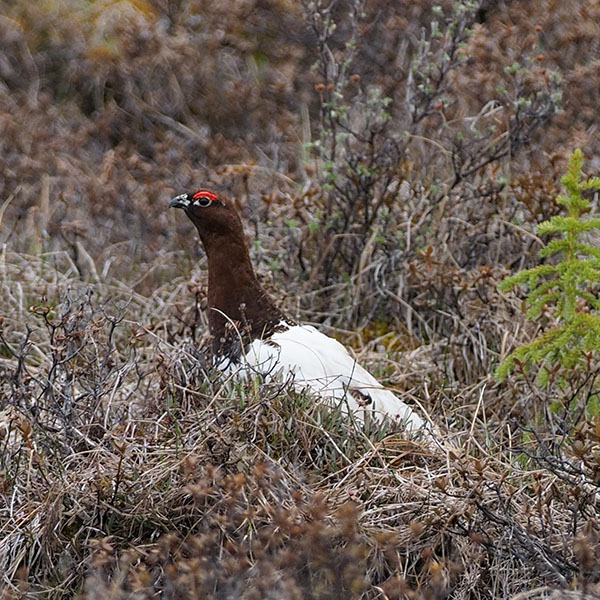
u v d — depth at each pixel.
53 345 9.22
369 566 7.45
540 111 13.23
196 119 17.09
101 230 14.22
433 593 6.77
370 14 17.31
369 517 7.77
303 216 13.11
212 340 9.85
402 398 10.23
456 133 14.41
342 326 12.54
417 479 8.18
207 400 8.76
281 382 8.70
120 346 11.70
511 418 9.82
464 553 7.56
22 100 17.03
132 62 17.17
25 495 8.24
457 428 9.81
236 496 7.14
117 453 8.27
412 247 12.62
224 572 6.92
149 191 14.27
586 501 7.68
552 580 7.16
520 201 12.64
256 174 15.21
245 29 17.91
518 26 15.99
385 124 13.22
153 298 12.82
